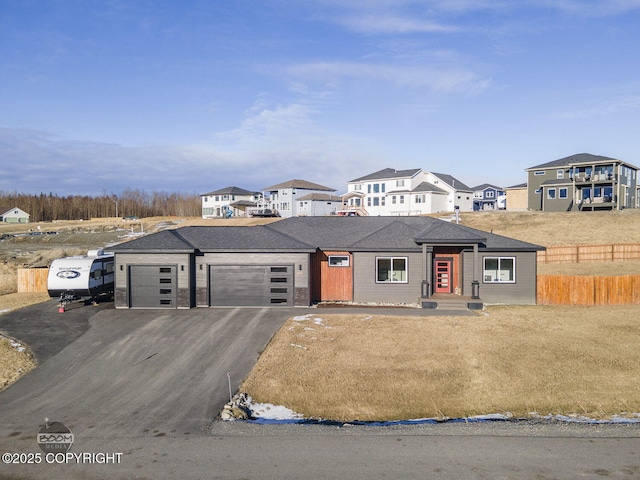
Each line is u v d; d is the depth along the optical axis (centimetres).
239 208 8444
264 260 2388
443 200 6906
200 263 2394
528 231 4841
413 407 1195
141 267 2350
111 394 1288
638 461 880
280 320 2067
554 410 1162
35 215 13012
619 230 4584
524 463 877
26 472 873
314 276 2592
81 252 5222
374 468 865
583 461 882
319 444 971
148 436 1024
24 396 1279
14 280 3559
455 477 828
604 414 1134
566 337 1786
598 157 5938
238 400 1230
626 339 1758
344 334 1828
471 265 2523
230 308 2348
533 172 6334
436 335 1814
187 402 1226
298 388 1309
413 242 2525
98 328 1948
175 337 1812
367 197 7331
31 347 1706
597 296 2459
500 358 1538
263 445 970
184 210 14125
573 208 5847
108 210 14188
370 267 2525
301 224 2923
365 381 1355
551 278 2495
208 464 889
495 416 1141
